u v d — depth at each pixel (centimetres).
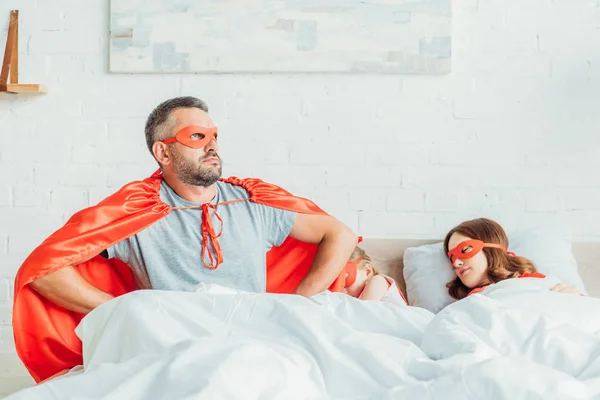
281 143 291
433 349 158
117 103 292
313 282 234
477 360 146
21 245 292
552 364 153
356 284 256
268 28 288
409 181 290
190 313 171
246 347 145
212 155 230
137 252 223
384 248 281
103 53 292
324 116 291
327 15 288
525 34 289
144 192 229
